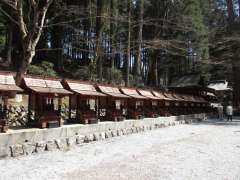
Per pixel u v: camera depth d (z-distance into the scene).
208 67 44.84
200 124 27.70
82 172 9.12
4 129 10.97
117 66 46.28
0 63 26.75
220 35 43.66
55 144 12.56
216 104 45.91
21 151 11.05
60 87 14.26
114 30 31.41
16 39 31.45
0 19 26.73
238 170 9.77
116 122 17.45
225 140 16.91
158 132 19.92
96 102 16.80
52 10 25.58
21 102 17.69
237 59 40.88
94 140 15.11
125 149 13.20
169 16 37.53
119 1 30.89
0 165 9.59
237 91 42.09
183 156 11.90
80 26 32.19
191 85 39.19
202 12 41.47
